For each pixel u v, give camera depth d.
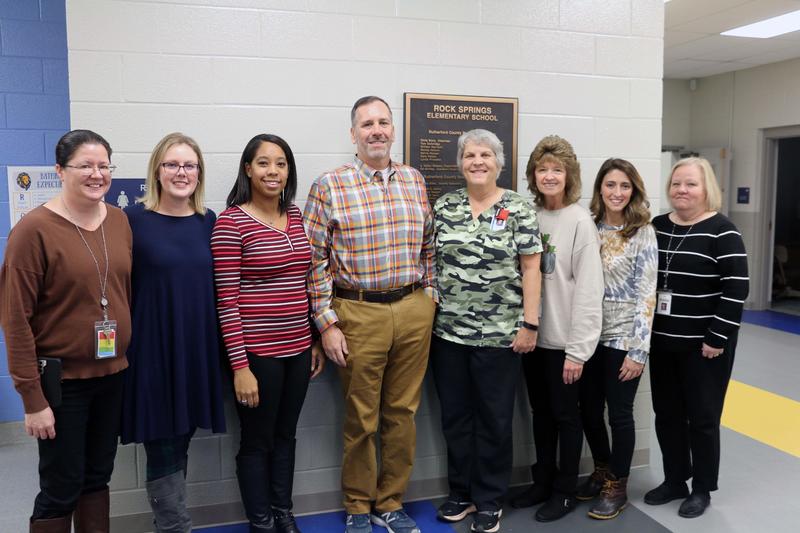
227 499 2.58
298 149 2.57
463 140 2.40
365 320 2.29
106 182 1.82
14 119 3.41
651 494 2.72
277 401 2.23
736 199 7.91
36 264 1.74
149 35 2.39
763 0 5.04
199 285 2.05
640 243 2.49
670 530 2.48
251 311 2.15
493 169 2.36
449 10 2.71
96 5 2.33
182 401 2.03
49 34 3.42
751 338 6.07
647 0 2.98
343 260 2.29
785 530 2.48
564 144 2.47
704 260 2.47
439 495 2.83
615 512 2.58
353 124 2.33
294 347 2.22
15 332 1.72
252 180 2.19
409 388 2.43
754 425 3.68
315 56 2.56
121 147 2.39
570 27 2.88
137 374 2.00
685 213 2.55
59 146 1.78
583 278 2.42
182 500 2.15
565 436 2.55
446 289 2.43
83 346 1.81
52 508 1.89
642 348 2.44
